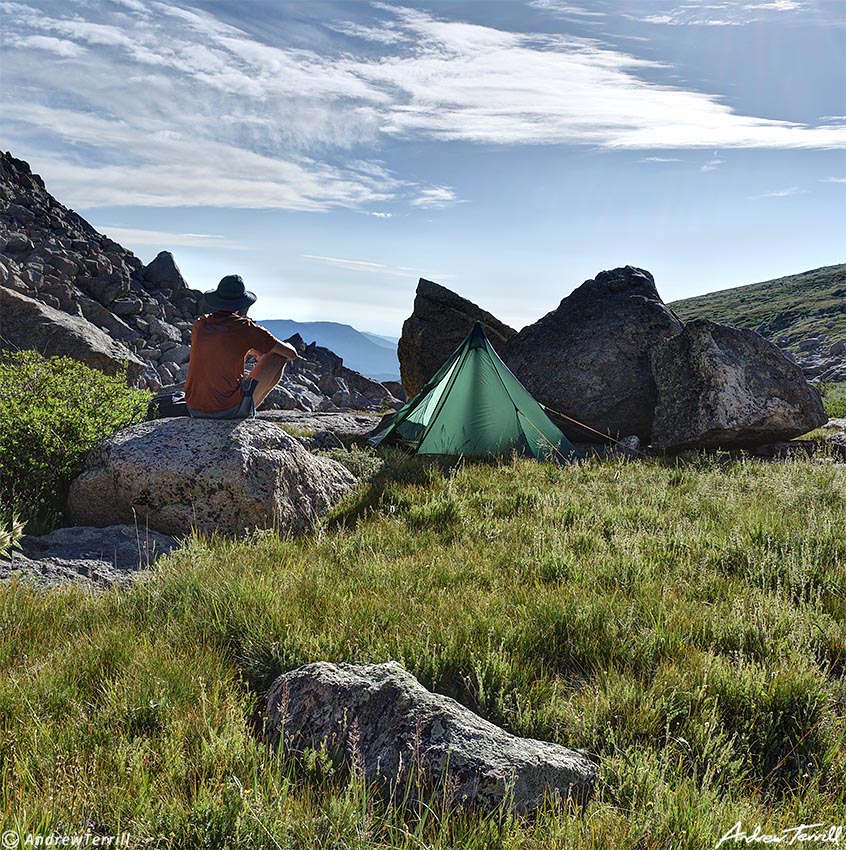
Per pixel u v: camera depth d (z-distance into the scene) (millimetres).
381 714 3922
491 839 3127
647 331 17125
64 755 3578
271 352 9875
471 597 5848
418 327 21328
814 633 5195
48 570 6730
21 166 48812
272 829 3072
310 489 9547
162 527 8672
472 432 14383
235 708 4148
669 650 5027
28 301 22953
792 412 15109
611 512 8891
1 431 8859
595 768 3752
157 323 38031
